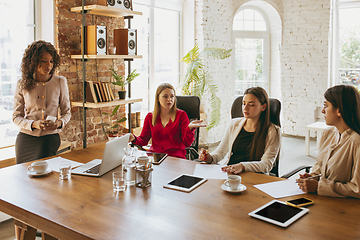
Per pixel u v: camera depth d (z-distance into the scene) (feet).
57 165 6.43
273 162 6.77
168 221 4.06
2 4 9.96
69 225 3.95
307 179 5.04
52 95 8.34
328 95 5.16
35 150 8.07
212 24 16.66
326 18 17.89
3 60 10.18
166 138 8.65
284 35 19.06
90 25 10.74
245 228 3.88
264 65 19.90
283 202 4.61
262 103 6.91
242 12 19.07
